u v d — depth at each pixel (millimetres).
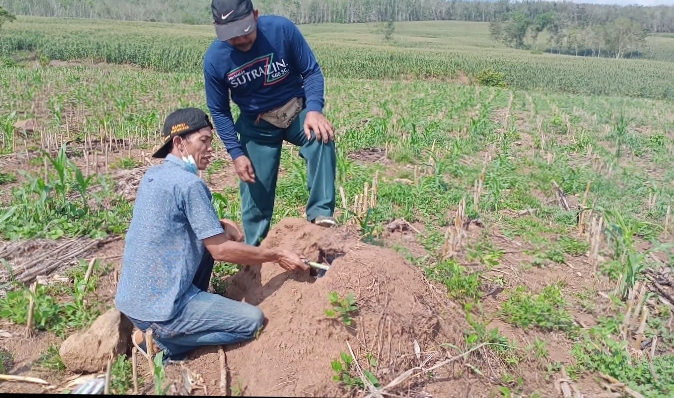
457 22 140250
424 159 10117
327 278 3738
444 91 23188
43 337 4102
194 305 3625
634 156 11719
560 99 22062
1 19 53406
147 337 3637
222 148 10461
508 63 53406
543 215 7355
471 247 5922
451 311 4250
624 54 89875
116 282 4855
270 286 4047
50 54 45844
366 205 6637
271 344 3574
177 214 3631
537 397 3635
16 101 15742
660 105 22328
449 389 3590
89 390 3383
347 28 119562
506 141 11523
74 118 13773
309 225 4207
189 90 21141
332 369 3457
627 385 3881
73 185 7246
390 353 3600
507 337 4316
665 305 5109
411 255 5496
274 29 4133
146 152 10312
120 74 26562
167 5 137250
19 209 6398
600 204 7691
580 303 5070
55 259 5312
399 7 141125
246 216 4793
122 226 6176
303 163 9141
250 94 4305
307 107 4277
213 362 3732
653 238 6734
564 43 96875
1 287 4707
